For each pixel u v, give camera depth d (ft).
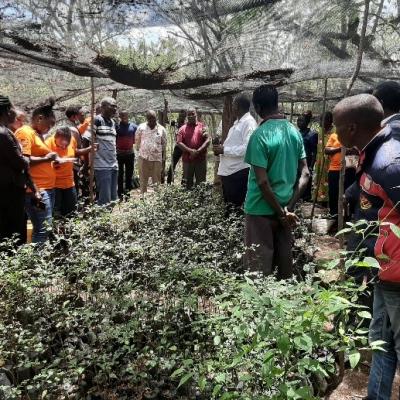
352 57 13.61
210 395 8.28
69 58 10.52
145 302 9.66
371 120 7.72
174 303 9.76
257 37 11.62
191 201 18.78
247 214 12.19
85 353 8.82
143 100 29.78
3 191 13.56
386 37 14.26
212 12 10.87
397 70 15.51
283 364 6.47
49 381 8.17
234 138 16.16
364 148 7.79
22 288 9.92
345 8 12.12
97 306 10.07
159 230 14.92
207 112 38.45
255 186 11.95
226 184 16.61
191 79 11.69
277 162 11.71
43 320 9.48
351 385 9.58
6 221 13.98
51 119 16.46
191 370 7.75
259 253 11.98
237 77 12.14
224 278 9.90
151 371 9.14
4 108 13.35
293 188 12.28
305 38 12.26
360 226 8.18
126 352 9.35
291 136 11.94
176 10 10.50
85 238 12.75
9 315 10.02
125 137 27.84
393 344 8.13
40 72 16.25
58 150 17.58
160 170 28.02
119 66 10.80
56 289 10.96
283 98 25.73
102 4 9.76
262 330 5.46
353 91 22.84
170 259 10.85
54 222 13.75
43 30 9.66
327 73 14.46
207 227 15.58
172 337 9.39
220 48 11.38
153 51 10.81
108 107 22.03
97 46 10.27
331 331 6.79
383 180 7.29
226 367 6.97
